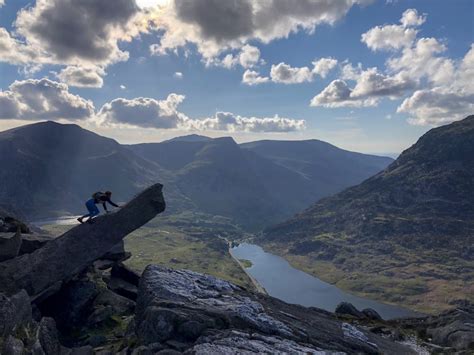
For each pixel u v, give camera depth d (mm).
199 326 24047
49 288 31781
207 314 25406
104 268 42406
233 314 25953
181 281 31203
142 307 28641
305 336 26203
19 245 32938
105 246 34406
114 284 41844
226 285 33500
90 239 34062
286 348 23031
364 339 30609
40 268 31438
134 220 35812
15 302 23922
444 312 45812
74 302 34062
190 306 26234
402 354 30453
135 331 27016
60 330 32625
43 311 33719
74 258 33031
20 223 40688
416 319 47344
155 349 22938
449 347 36875
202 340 22984
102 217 35062
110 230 34875
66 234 33750
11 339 21031
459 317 42750
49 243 33094
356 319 44688
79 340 31328
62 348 25312
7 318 21984
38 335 24016
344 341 27906
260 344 22859
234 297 30375
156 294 28172
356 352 26891
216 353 21000
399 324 44938
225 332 23797
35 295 30688
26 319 24375
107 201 36375
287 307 33000
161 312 24656
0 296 22719
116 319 34500
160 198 36812
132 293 41031
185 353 21562
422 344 37656
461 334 37406
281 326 26438
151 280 30422
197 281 32469
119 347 26312
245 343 22578
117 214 35375
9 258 32125
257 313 27734
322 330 29125
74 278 36062
